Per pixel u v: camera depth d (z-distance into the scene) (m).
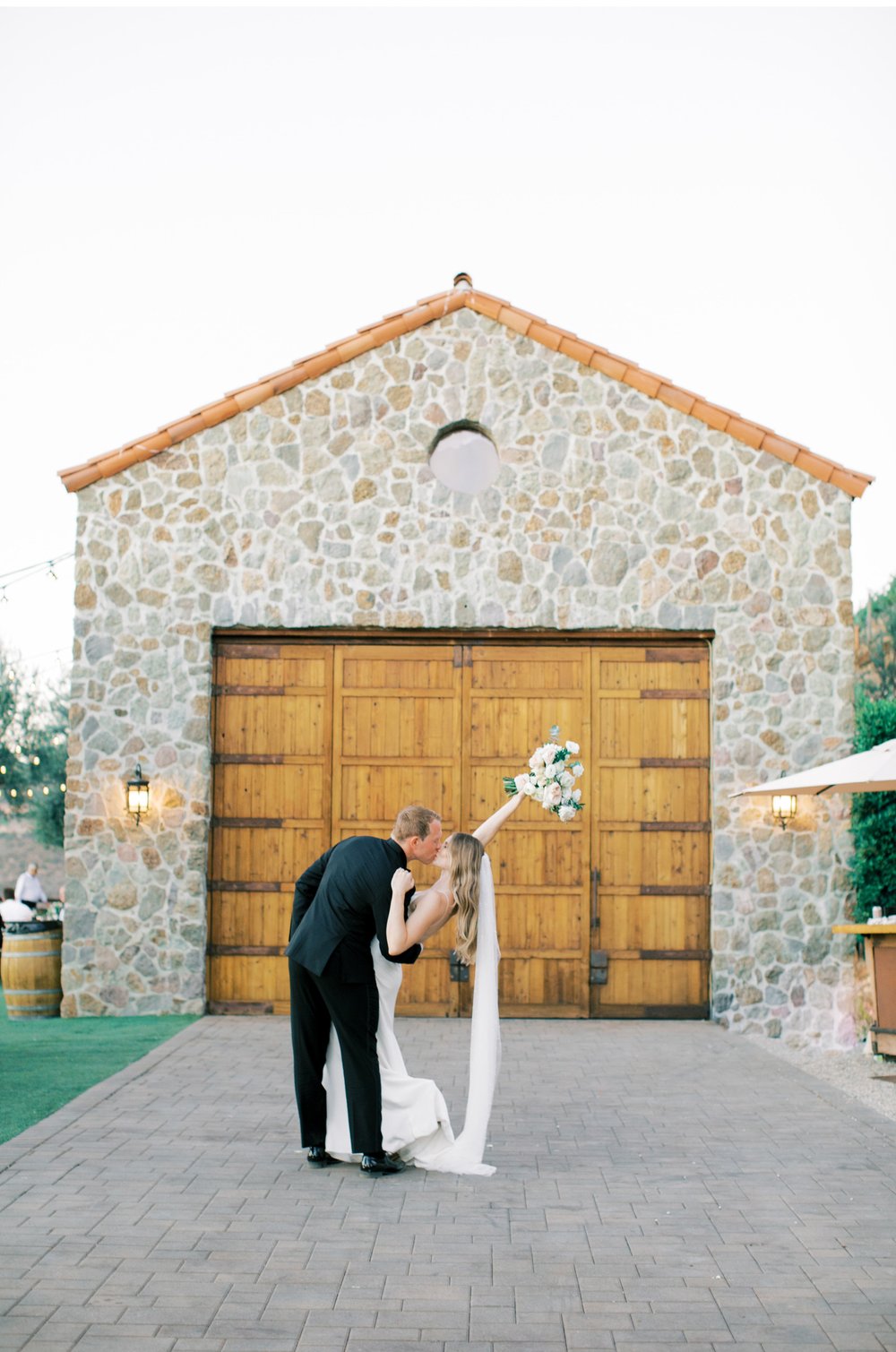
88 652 9.64
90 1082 7.18
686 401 9.70
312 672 9.80
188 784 9.58
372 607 9.65
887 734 10.36
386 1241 4.44
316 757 9.73
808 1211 4.85
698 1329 3.69
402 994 9.59
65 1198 4.92
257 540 9.71
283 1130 6.05
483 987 5.47
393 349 9.84
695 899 9.61
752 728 9.57
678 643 9.80
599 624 9.62
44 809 23.77
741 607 9.64
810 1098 6.91
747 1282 4.08
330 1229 4.56
